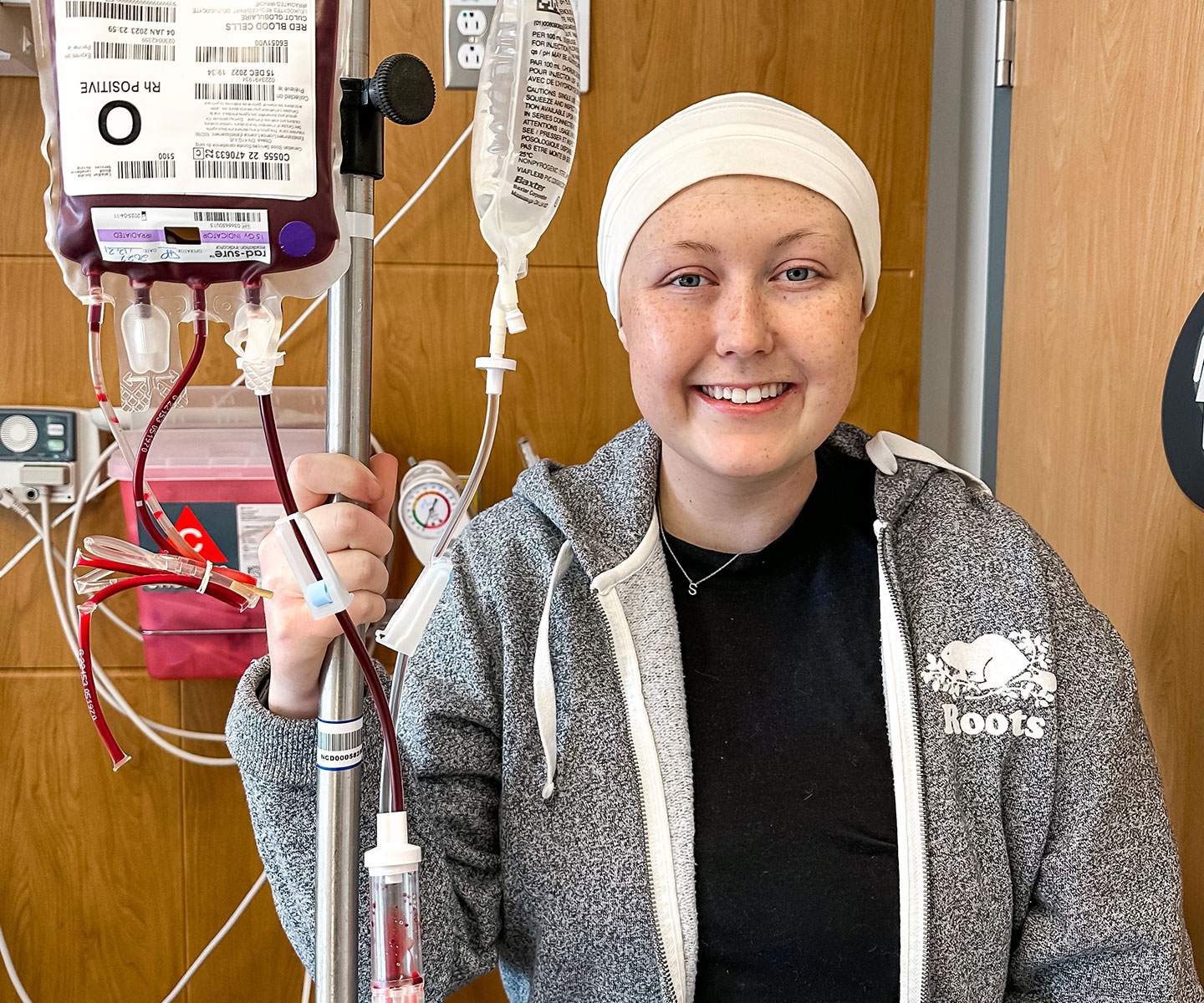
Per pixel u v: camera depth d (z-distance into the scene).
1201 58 1.07
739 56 1.52
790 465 0.91
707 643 0.97
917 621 0.96
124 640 1.55
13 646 1.54
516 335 1.56
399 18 1.49
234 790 1.58
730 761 0.93
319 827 0.65
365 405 0.66
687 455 0.91
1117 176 1.22
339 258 0.61
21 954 1.58
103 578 0.63
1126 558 1.21
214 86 0.56
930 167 1.61
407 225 1.53
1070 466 1.33
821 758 0.92
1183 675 1.11
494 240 0.66
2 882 1.57
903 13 1.53
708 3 1.51
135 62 0.55
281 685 0.71
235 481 1.41
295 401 1.45
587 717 0.94
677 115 0.90
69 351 1.51
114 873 1.58
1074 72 1.32
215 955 1.60
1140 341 1.18
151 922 1.59
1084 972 0.94
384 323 1.55
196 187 0.55
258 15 0.56
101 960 1.59
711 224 0.85
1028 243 1.44
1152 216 1.15
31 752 1.56
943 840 0.90
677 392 0.90
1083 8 1.30
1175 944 0.92
